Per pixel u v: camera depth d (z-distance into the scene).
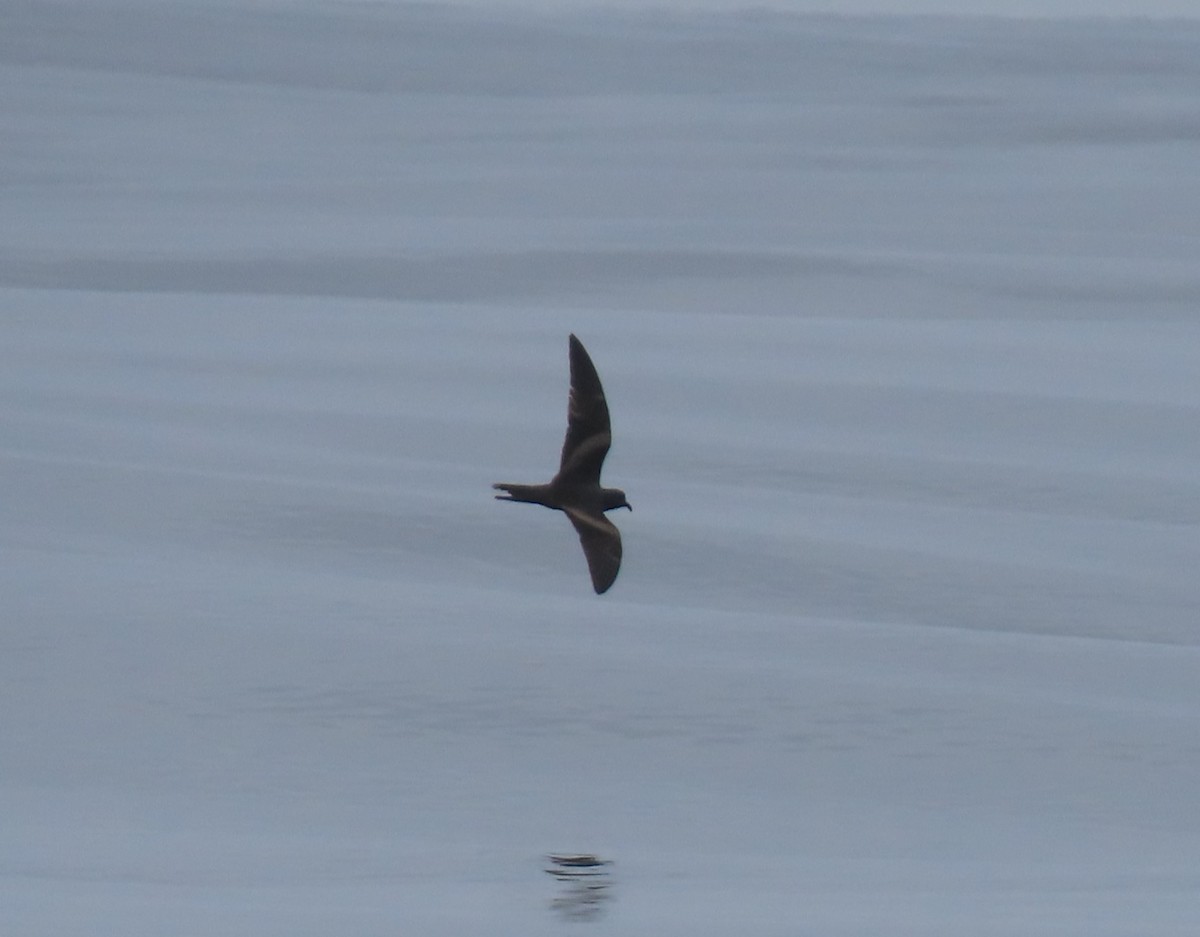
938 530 26.06
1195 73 79.19
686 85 75.94
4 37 73.31
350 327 35.75
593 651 21.67
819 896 16.11
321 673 20.84
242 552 24.77
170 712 19.92
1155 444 29.23
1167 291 40.47
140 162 57.19
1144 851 17.70
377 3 87.44
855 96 73.06
